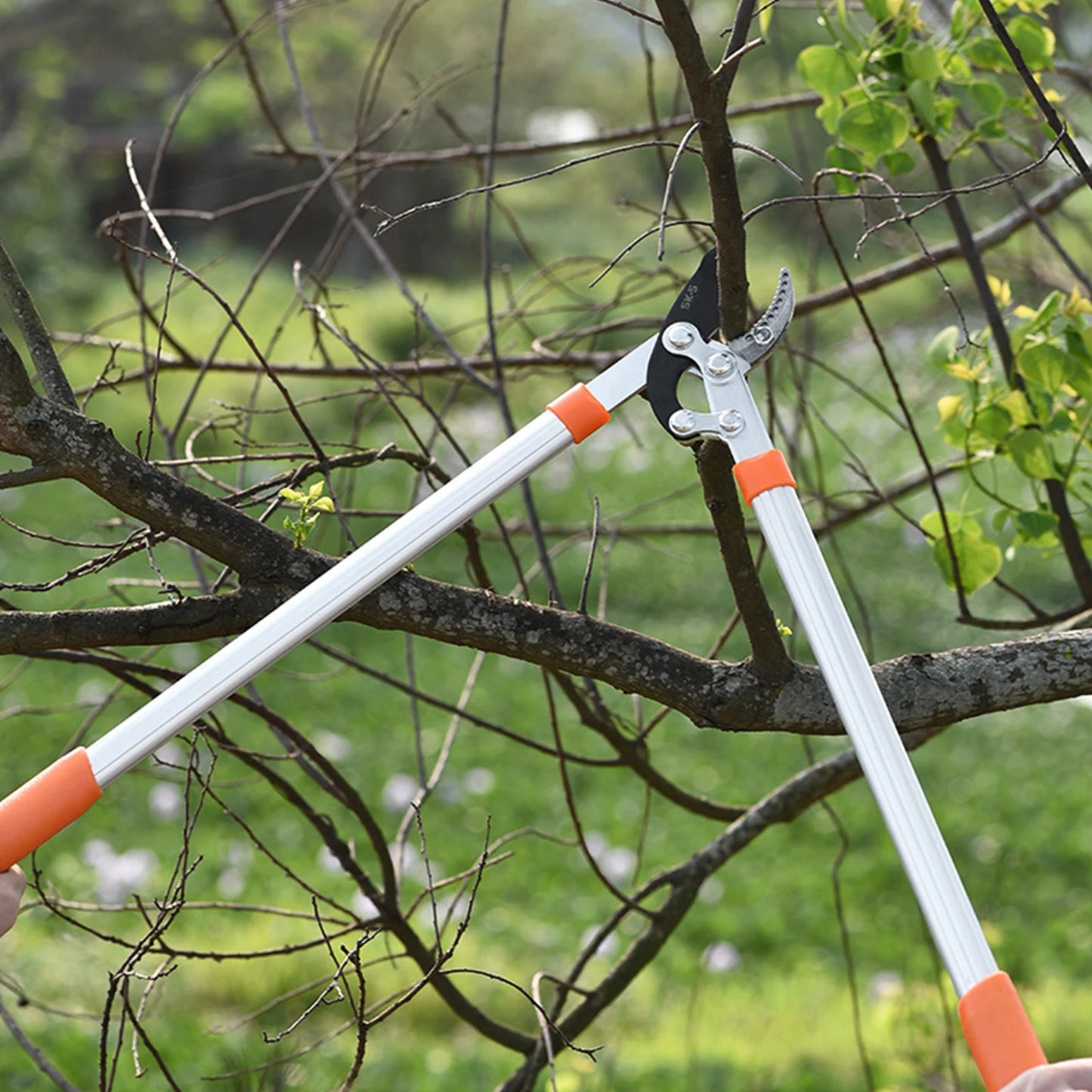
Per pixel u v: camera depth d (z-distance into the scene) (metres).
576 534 4.76
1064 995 10.13
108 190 32.19
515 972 10.39
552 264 4.47
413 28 29.88
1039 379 3.52
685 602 19.66
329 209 30.62
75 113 31.12
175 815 12.83
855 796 14.49
